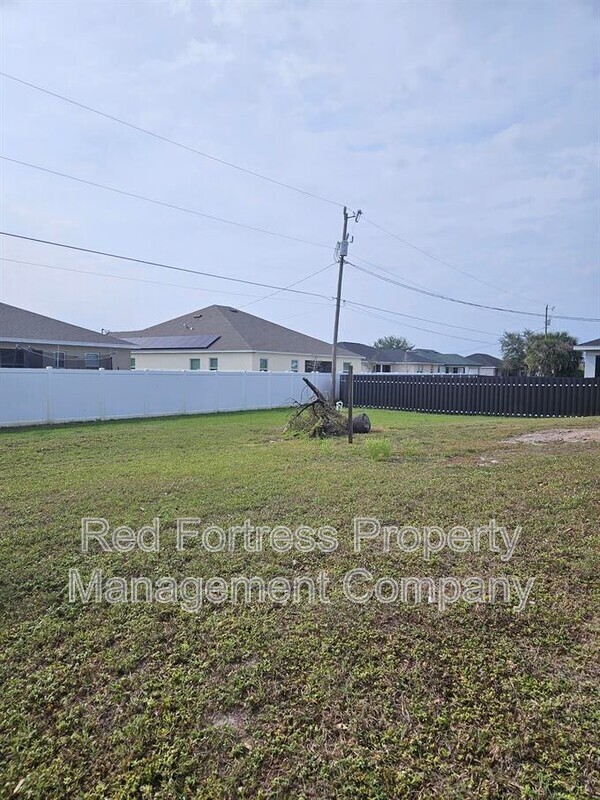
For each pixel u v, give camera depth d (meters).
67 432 11.49
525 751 1.91
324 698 2.22
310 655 2.53
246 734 2.04
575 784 1.77
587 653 2.49
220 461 7.55
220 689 2.30
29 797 1.78
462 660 2.46
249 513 4.76
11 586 3.34
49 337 18.94
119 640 2.71
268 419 14.67
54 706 2.23
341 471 6.61
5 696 2.29
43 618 2.94
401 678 2.33
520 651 2.52
